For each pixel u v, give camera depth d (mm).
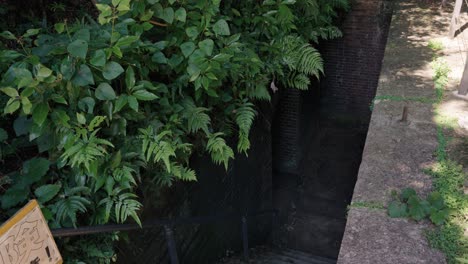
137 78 2492
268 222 6535
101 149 2037
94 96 2178
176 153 2779
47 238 1760
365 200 2564
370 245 2227
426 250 2170
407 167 2842
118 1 1984
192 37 2529
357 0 6883
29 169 2088
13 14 3117
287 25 3793
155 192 2932
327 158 8523
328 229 7176
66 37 2279
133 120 2475
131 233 2705
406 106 3355
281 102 7223
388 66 4562
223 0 3359
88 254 2246
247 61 3059
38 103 1896
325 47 7586
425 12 6301
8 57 2008
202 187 3830
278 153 7895
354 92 7980
